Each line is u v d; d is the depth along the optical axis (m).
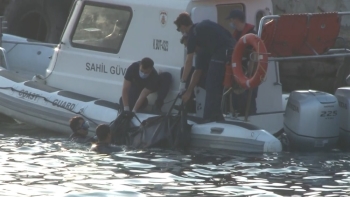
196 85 33.53
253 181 26.02
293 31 31.89
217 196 23.73
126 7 36.16
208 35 32.12
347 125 33.19
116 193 23.95
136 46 35.78
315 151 32.53
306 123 32.09
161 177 26.52
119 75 36.31
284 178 26.59
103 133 32.06
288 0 53.59
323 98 32.34
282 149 32.81
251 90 32.16
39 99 37.31
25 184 25.12
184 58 33.97
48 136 35.84
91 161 29.34
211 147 32.25
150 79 33.97
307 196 23.81
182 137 32.22
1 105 38.72
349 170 28.16
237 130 31.75
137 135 33.00
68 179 25.97
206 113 32.84
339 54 32.94
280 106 36.12
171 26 34.38
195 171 27.66
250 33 31.33
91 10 37.75
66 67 38.53
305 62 51.94
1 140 34.34
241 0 35.59
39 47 47.38
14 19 59.56
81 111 35.62
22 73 46.59
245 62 32.31
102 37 37.28
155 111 34.31
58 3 59.00
